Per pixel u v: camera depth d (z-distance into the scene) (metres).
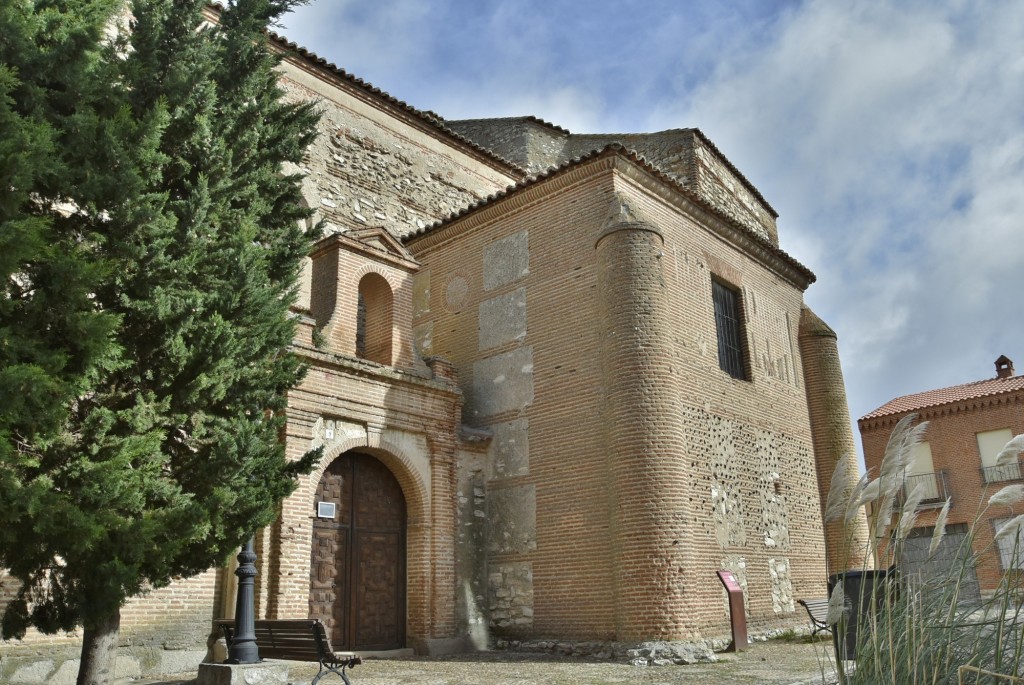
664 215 15.90
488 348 16.14
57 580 7.60
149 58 8.27
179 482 8.16
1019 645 5.19
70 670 9.93
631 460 12.83
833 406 18.97
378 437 13.68
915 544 6.17
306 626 8.66
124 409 7.73
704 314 16.14
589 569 13.38
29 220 6.48
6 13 7.16
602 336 13.91
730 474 15.40
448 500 14.47
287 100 18.47
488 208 16.80
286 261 9.66
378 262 15.15
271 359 9.03
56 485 7.00
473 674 10.45
